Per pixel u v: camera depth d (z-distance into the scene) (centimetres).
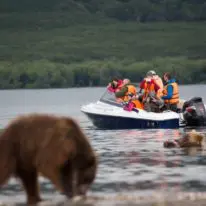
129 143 6381
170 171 4459
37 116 3186
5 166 3175
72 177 3122
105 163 4931
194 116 8106
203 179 4128
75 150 3088
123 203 3288
